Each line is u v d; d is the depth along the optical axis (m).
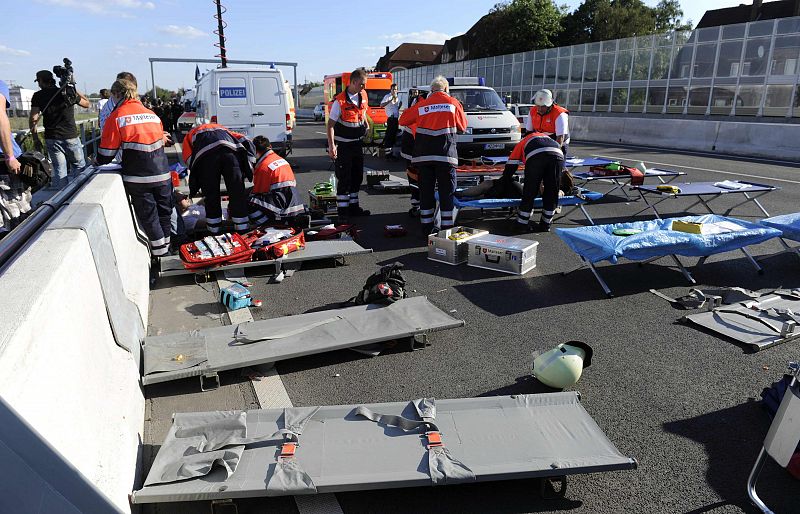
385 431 2.78
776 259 6.04
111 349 2.86
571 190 7.89
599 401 3.31
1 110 5.59
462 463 2.49
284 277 5.60
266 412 2.91
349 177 7.93
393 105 15.10
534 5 45.56
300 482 2.36
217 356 3.58
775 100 19.08
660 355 3.87
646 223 5.59
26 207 6.25
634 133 18.67
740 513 2.43
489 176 8.95
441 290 5.20
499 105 12.73
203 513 2.43
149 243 5.62
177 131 27.72
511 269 5.62
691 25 51.72
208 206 6.28
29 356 1.71
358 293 5.02
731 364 3.73
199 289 5.24
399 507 2.49
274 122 13.12
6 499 1.31
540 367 3.43
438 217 7.03
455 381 3.56
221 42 18.81
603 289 5.07
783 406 2.19
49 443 1.46
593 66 26.75
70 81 8.20
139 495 2.28
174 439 2.69
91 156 11.27
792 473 2.64
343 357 3.90
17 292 1.97
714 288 5.07
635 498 2.53
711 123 15.98
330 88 22.84
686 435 2.98
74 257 2.49
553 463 2.49
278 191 6.66
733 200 9.04
